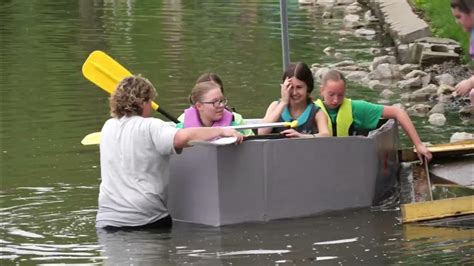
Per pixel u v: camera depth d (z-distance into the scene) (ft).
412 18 106.01
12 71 85.61
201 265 38.37
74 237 42.63
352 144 46.57
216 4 146.20
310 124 48.19
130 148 44.55
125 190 44.45
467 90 43.06
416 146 52.39
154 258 39.42
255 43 104.37
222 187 44.04
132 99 44.96
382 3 121.60
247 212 44.60
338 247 40.65
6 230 43.55
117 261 39.06
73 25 119.03
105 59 51.85
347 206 46.65
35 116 67.05
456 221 44.09
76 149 57.72
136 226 44.14
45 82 80.12
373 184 47.42
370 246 40.73
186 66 88.69
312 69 88.33
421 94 74.95
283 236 42.34
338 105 49.75
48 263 38.99
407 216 44.19
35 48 99.81
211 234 42.86
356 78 84.58
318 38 108.99
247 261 38.88
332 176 46.19
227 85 79.10
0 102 72.08
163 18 127.75
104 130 45.55
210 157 44.06
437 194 48.91
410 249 40.22
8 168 53.57
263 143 44.60
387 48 100.37
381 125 52.54
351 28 117.91
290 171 45.19
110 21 123.95
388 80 83.35
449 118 67.77
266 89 77.25
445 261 38.52
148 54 95.96
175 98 72.84
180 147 43.93
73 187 50.08
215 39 107.45
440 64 86.43
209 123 47.01
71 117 66.74
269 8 141.28
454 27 96.22
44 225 44.34
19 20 124.06
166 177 45.01
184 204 45.39
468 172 52.19
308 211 45.70
